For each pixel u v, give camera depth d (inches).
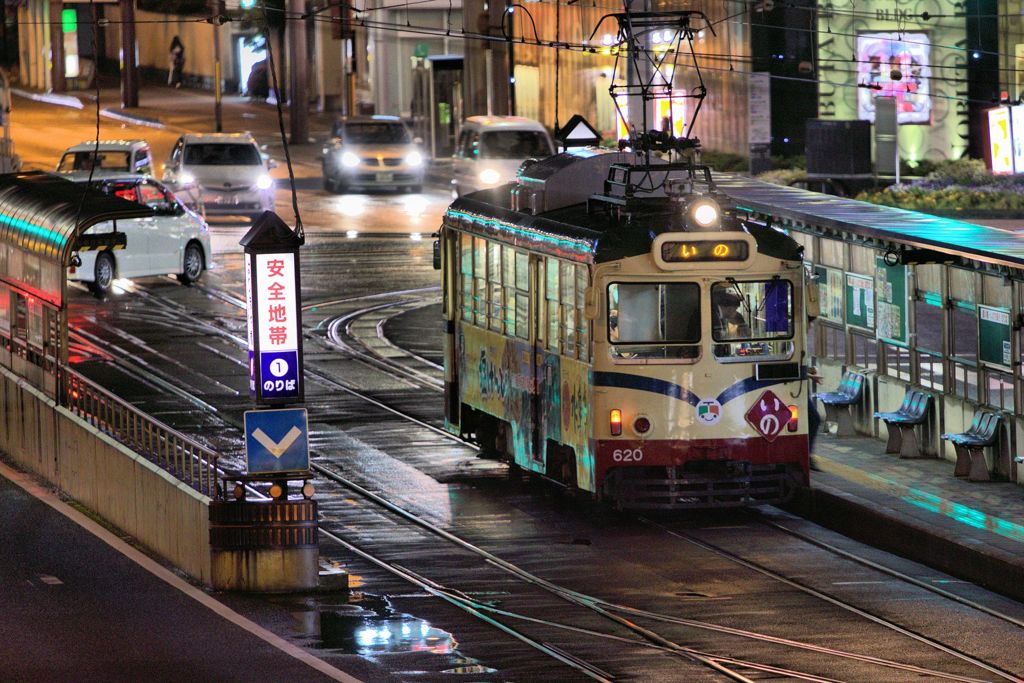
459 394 3366.1
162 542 2655.0
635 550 2679.6
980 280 2979.8
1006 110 5689.0
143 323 4645.7
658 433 2736.2
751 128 6122.1
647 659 2117.4
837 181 5861.2
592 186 3014.3
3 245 3435.0
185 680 2015.3
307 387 3969.0
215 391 3885.3
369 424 3617.1
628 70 4069.9
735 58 6417.3
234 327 4613.7
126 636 2210.9
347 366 4190.5
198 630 2241.6
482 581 2512.3
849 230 3122.5
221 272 5418.3
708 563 2600.9
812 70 6540.4
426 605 2380.7
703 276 2733.8
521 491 3075.8
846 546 2699.3
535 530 2810.0
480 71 7706.7
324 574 2458.2
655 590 2450.8
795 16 6520.7
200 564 2506.2
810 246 3565.5
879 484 2893.7
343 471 3230.8
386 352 4347.9
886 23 6412.4
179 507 2571.4
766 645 2177.7
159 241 5108.3
